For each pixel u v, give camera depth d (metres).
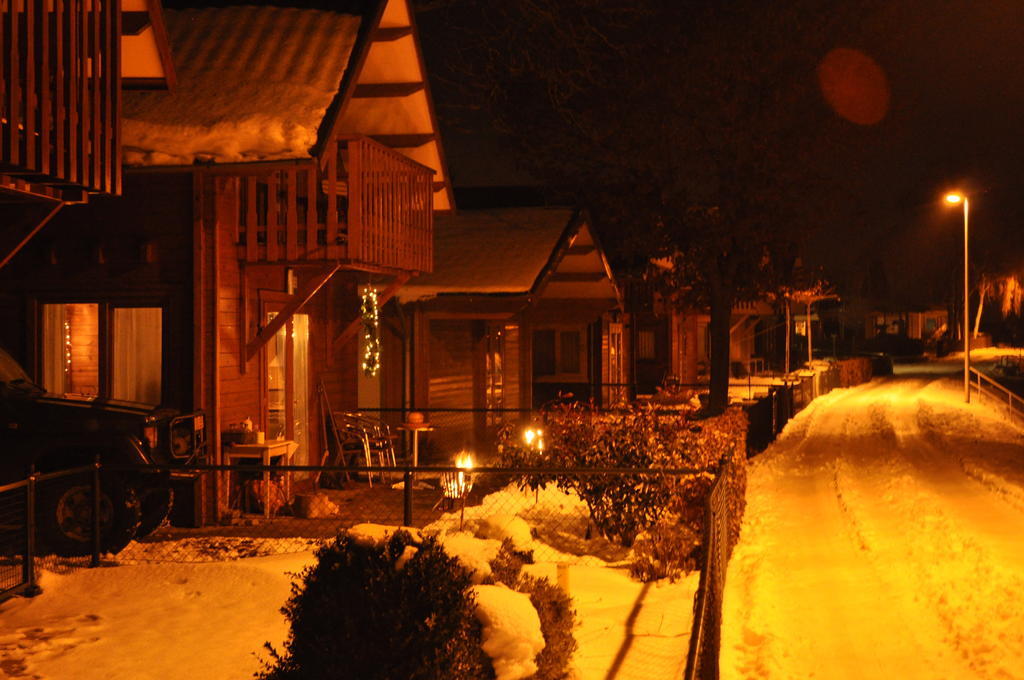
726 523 10.87
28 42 8.81
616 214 29.08
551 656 6.75
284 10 15.77
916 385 55.94
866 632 9.19
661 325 41.03
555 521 13.22
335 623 5.41
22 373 12.41
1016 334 96.94
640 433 12.51
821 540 13.79
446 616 5.48
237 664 7.28
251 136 12.94
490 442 23.45
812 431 31.31
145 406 11.98
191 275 13.17
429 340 20.94
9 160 8.53
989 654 8.38
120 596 9.05
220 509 13.18
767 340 69.38
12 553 10.41
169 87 12.99
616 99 27.22
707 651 6.59
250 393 14.21
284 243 14.03
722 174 28.17
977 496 17.56
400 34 15.62
